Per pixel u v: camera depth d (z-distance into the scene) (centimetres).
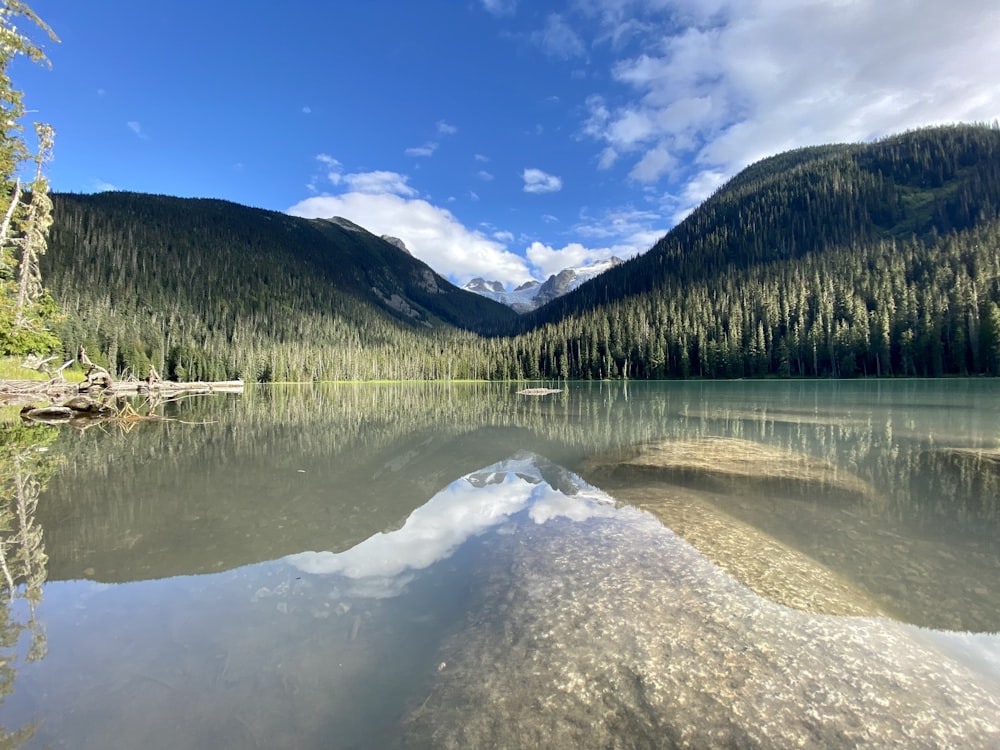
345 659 459
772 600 578
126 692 404
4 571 674
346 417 3144
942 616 555
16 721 366
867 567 702
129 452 1641
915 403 3422
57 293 10806
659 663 448
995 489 1148
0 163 2262
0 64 1905
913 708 385
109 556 734
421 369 12925
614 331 11019
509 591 608
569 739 357
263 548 776
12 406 3008
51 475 1291
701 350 9281
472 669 444
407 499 1102
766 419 2681
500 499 1106
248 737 353
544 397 5506
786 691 407
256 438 2078
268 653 468
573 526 880
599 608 555
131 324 10225
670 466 1438
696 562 691
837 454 1578
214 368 10394
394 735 360
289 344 14212
